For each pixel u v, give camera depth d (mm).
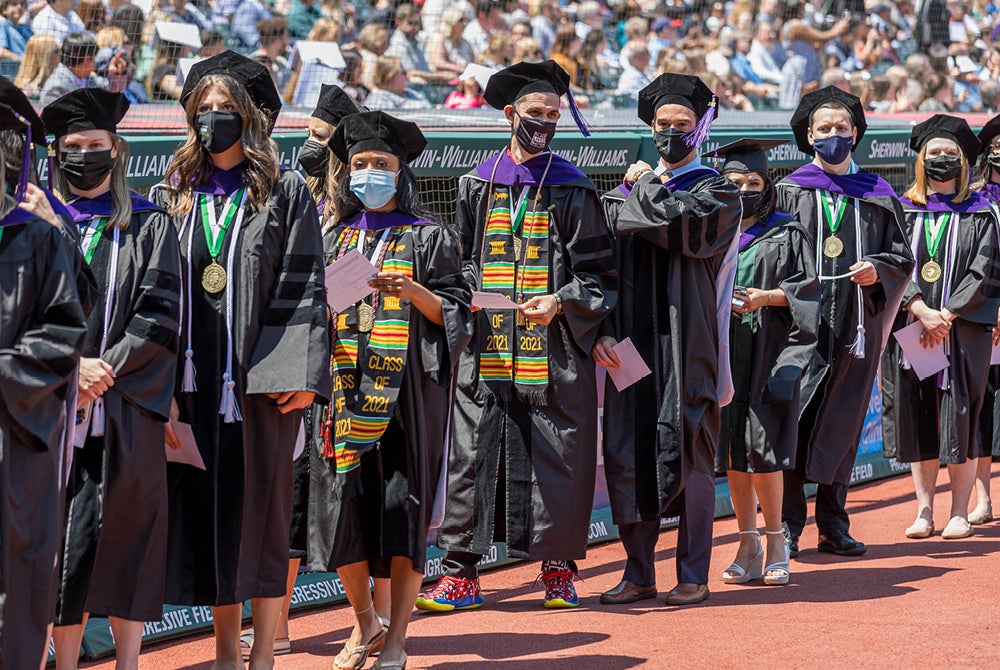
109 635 7973
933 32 18953
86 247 6320
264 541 6594
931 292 11031
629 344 8492
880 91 18047
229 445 6461
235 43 11906
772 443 9164
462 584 8789
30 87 10531
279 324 6453
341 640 8188
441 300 7066
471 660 7293
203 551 6441
